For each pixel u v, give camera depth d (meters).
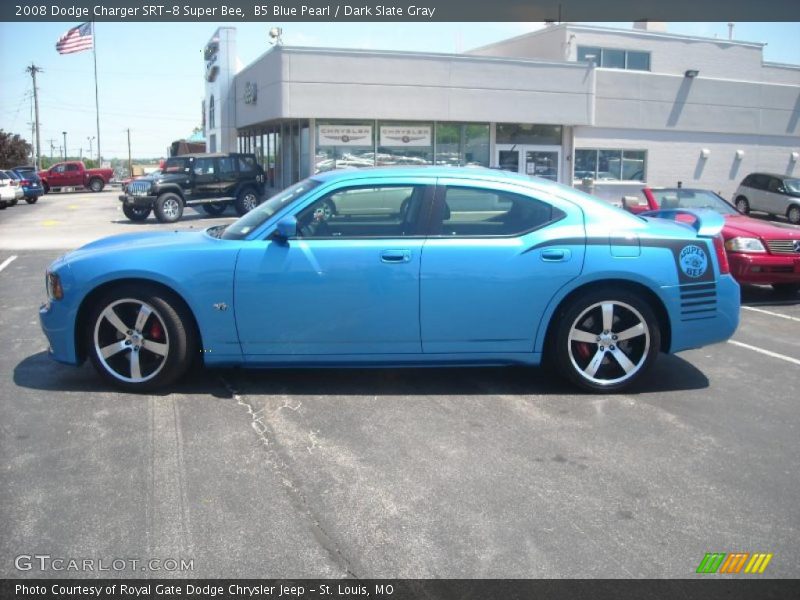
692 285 5.18
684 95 26.59
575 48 25.44
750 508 3.58
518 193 5.10
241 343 4.93
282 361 4.99
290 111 21.44
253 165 23.30
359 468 3.94
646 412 4.88
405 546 3.19
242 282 4.85
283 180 25.58
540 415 4.78
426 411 4.81
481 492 3.69
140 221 22.06
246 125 27.19
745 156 28.17
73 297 4.94
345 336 4.94
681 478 3.89
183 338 4.96
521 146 24.19
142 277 4.86
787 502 3.64
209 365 5.02
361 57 21.58
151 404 4.84
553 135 24.66
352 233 4.97
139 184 21.52
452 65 22.31
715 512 3.53
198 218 23.17
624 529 3.36
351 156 22.34
